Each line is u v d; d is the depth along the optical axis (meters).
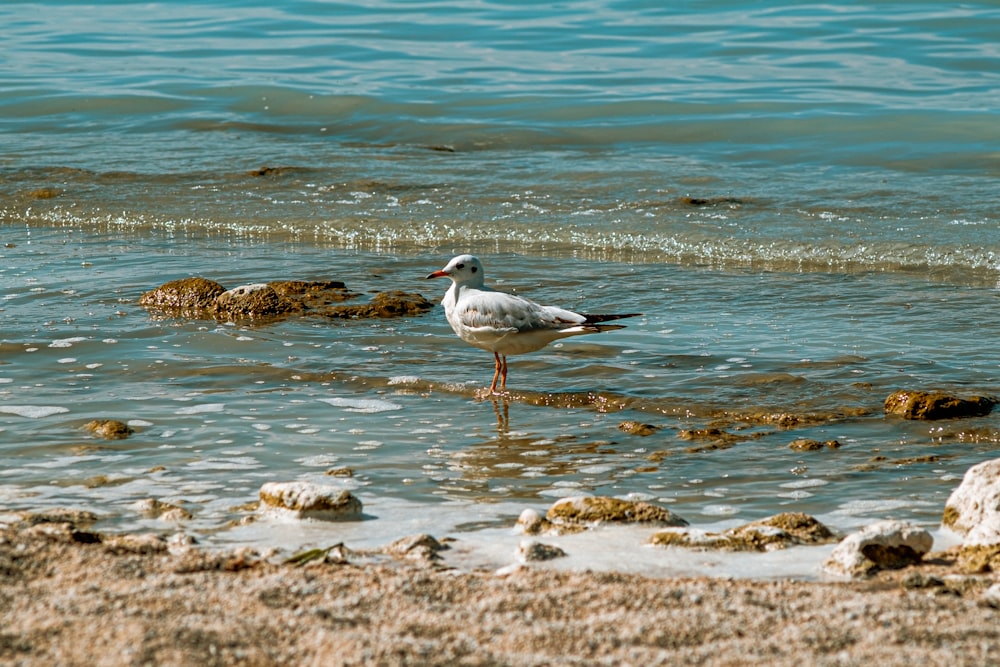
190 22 38.88
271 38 36.22
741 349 13.84
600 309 15.64
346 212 20.98
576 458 10.81
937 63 30.48
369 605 7.12
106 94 30.09
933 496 9.67
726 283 16.78
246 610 6.92
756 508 9.55
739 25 35.00
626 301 15.99
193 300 15.52
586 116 27.36
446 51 33.91
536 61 32.44
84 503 9.59
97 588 7.21
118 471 10.34
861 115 26.39
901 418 11.58
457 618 6.96
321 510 9.27
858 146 24.48
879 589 7.64
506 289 16.61
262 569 7.81
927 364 13.09
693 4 37.50
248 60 33.62
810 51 32.06
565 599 7.19
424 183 22.72
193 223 20.69
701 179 22.53
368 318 15.27
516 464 10.66
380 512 9.45
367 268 17.78
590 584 7.45
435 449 11.05
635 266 17.81
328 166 24.08
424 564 8.15
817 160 23.69
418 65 32.44
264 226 20.42
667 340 14.27
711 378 12.89
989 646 6.41
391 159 24.59
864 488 9.91
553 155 24.66
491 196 21.78
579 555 8.34
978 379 12.55
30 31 38.00
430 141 26.27
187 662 6.23
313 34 36.44
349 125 27.52
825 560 8.16
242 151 25.31
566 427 11.66
